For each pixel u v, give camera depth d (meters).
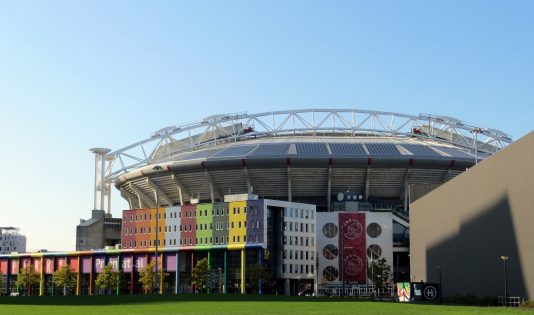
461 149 186.12
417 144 182.00
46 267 183.50
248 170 168.62
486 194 76.19
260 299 72.75
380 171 168.50
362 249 158.25
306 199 173.25
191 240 158.12
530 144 64.12
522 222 65.88
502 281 71.06
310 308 51.91
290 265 149.50
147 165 185.75
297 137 194.12
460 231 86.19
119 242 198.62
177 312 43.59
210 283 143.12
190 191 177.75
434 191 100.44
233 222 151.12
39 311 44.69
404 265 163.62
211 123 192.50
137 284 165.38
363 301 75.12
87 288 175.00
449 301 78.50
